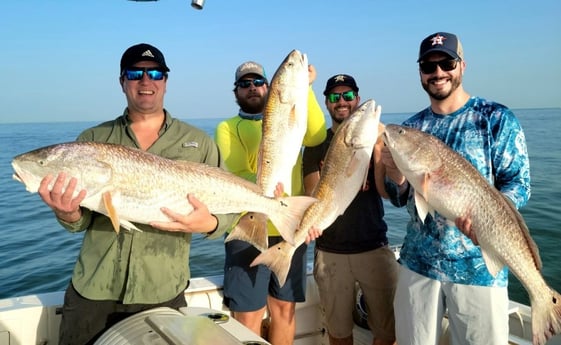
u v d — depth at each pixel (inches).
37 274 343.6
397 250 202.7
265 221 144.3
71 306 116.0
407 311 139.9
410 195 147.1
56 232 461.4
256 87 179.8
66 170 108.4
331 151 161.6
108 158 112.3
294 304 169.8
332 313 173.0
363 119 155.3
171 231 120.9
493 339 126.9
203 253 407.5
